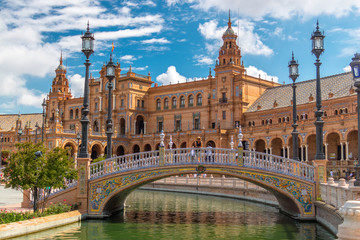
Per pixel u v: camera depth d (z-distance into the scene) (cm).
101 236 2331
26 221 2336
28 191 3005
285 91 8219
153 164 2873
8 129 13288
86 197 2847
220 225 2738
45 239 2205
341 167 5812
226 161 2856
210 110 9162
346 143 5900
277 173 2762
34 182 2523
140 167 2858
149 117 10431
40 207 2878
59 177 2619
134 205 3953
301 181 2739
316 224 2650
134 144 9850
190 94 9650
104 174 2878
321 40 2781
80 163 2872
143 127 10500
